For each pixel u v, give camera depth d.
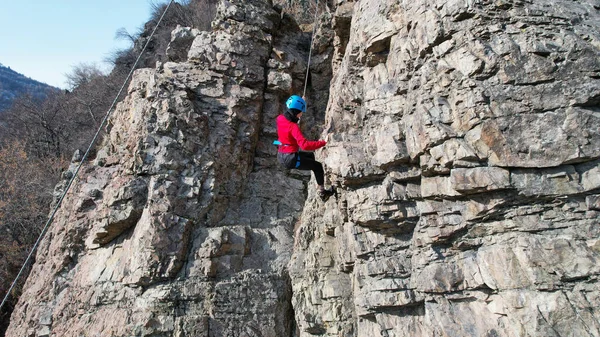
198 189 10.15
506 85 5.56
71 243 11.04
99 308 9.56
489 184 5.45
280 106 12.15
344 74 8.76
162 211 9.70
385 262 6.84
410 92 6.79
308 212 9.63
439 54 6.30
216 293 9.20
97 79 33.88
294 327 9.41
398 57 7.34
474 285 5.64
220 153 10.74
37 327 10.32
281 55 12.41
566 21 5.82
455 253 6.04
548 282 5.07
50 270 11.22
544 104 5.36
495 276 5.43
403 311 6.67
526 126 5.37
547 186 5.26
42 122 28.08
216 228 9.97
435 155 5.97
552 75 5.40
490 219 5.70
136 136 10.88
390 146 6.68
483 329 5.47
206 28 26.08
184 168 10.31
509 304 5.26
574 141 5.16
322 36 12.66
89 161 15.23
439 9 6.50
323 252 8.69
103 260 10.31
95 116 29.28
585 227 5.11
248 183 11.20
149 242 9.36
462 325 5.66
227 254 9.76
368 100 7.75
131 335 8.78
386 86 7.48
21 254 18.25
